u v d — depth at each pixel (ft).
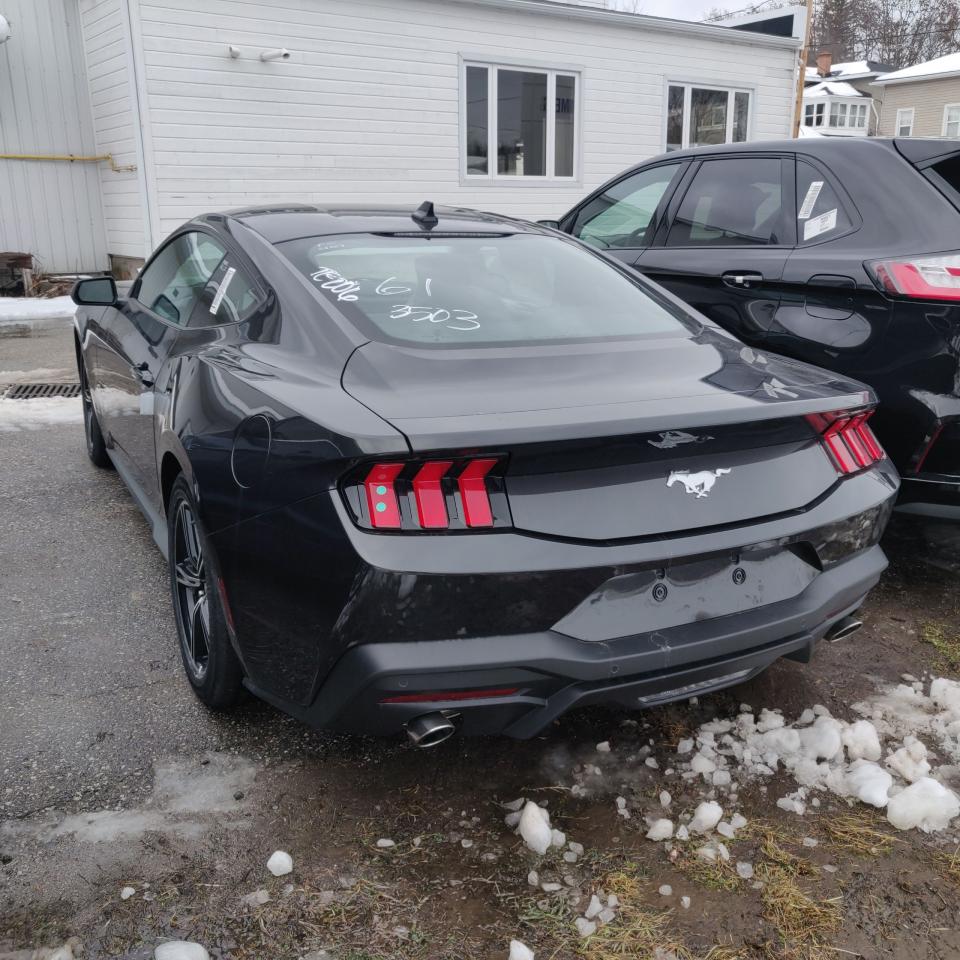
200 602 8.98
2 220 38.75
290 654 7.00
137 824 7.46
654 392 7.30
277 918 6.57
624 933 6.49
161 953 6.10
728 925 6.59
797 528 7.52
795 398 7.48
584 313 9.19
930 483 10.91
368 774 8.21
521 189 43.09
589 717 9.21
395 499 6.30
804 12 49.57
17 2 37.35
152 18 33.17
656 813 7.77
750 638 7.29
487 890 6.88
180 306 11.07
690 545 6.98
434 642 6.41
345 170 38.27
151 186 34.47
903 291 10.76
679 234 14.70
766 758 8.46
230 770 8.20
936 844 7.47
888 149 12.21
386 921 6.57
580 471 6.73
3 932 6.35
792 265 12.22
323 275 8.86
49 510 14.66
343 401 6.84
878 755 8.55
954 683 9.70
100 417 14.71
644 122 45.98
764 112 50.31
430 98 39.58
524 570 6.42
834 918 6.67
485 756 8.52
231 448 7.45
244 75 35.24
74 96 39.19
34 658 10.04
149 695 9.36
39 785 7.88
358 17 37.06
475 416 6.51
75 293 12.97
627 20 43.50
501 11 40.37
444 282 9.12
